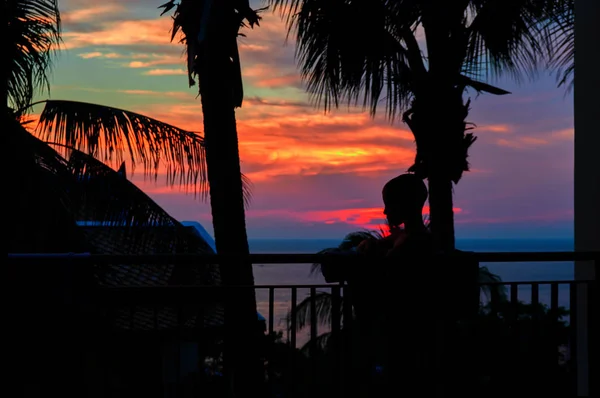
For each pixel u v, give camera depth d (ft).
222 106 25.16
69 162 25.25
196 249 26.53
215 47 24.56
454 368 10.48
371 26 24.47
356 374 10.96
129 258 9.87
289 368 11.16
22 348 10.44
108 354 10.53
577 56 16.03
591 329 12.11
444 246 23.82
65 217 24.02
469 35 24.54
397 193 10.00
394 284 9.80
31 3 25.16
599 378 12.06
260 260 9.93
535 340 12.32
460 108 24.09
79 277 10.03
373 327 10.46
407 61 25.23
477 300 10.12
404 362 10.12
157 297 10.40
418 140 24.44
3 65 20.56
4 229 10.44
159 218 25.82
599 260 11.67
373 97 26.43
